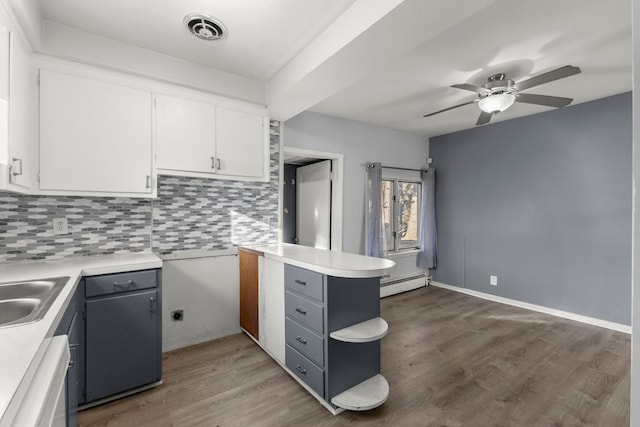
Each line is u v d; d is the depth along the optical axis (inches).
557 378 89.1
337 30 73.2
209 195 112.7
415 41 68.8
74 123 78.1
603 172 128.2
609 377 89.7
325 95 100.3
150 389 82.9
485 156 168.4
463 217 178.9
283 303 90.4
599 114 128.9
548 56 93.0
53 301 50.6
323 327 74.4
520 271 154.1
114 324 76.4
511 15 73.2
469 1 55.4
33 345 34.8
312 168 171.6
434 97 127.1
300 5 69.0
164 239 104.5
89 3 68.7
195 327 110.2
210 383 85.8
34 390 29.3
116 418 71.6
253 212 122.3
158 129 90.1
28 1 61.7
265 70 100.7
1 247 80.2
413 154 188.4
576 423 71.1
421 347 108.3
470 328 125.6
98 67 81.7
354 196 162.1
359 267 71.5
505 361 98.7
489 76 106.2
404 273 186.5
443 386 85.0
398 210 183.9
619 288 124.7
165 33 80.2
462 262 179.2
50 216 86.3
